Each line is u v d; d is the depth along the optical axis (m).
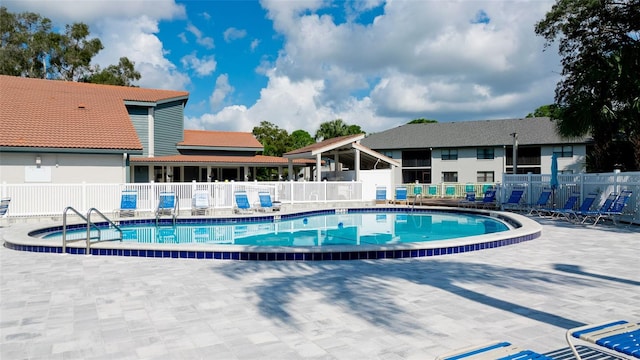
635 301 5.18
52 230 13.50
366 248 8.16
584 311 4.79
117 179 19.20
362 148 24.66
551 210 16.53
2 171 17.36
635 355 2.43
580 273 6.79
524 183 20.64
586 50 21.50
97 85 27.81
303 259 8.02
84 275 6.75
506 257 8.29
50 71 44.91
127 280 6.39
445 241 8.96
